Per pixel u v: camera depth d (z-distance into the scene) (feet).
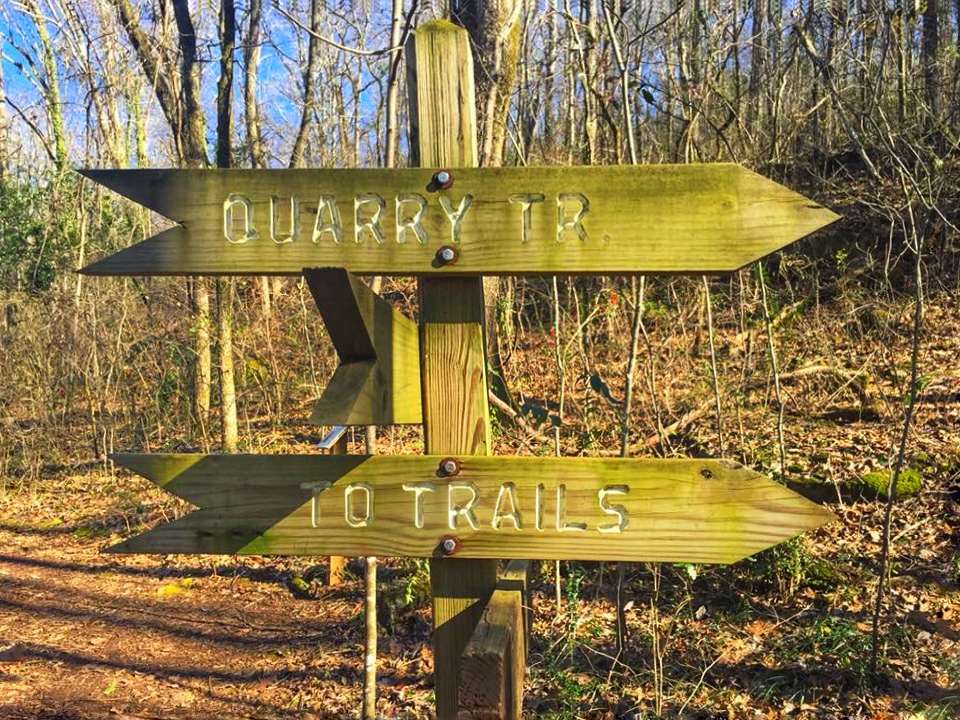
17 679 18.65
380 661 18.03
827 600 17.26
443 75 6.80
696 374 26.76
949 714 13.25
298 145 49.14
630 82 17.57
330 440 17.66
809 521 6.17
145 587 24.35
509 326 29.43
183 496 6.82
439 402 6.81
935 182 21.90
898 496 20.22
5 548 28.68
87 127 57.67
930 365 26.63
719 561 6.27
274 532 6.75
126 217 53.72
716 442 23.16
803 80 39.70
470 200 6.50
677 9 19.74
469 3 24.03
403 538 6.63
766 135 40.22
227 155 38.29
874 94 25.59
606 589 19.16
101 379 36.17
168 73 39.01
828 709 13.87
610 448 23.24
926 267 30.35
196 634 20.83
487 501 6.56
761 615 17.29
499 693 5.63
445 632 6.93
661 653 15.98
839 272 33.71
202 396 34.55
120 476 34.14
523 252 6.45
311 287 5.42
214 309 38.40
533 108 42.75
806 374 26.02
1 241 48.32
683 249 6.29
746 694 14.64
